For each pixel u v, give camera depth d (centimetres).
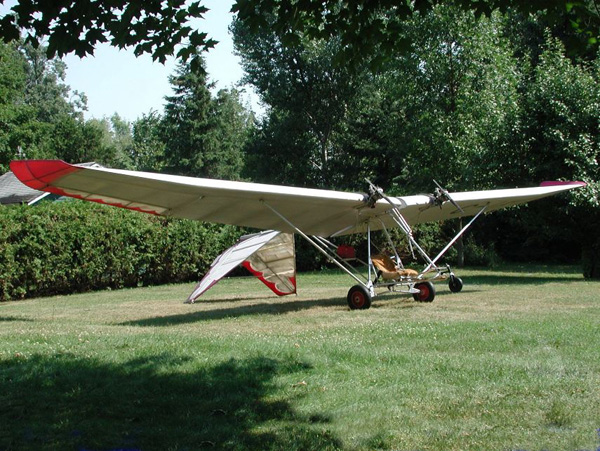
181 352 593
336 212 1009
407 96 2338
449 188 2123
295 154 3700
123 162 5684
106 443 374
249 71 3559
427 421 398
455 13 2067
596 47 534
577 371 502
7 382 501
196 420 411
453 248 2319
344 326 768
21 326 874
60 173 667
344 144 3656
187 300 1232
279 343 629
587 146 1477
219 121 4416
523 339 633
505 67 1991
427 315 862
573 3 509
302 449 360
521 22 2581
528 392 449
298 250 2161
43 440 380
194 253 1944
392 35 570
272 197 872
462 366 522
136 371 528
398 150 2752
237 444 368
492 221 2472
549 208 1595
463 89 2055
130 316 1026
